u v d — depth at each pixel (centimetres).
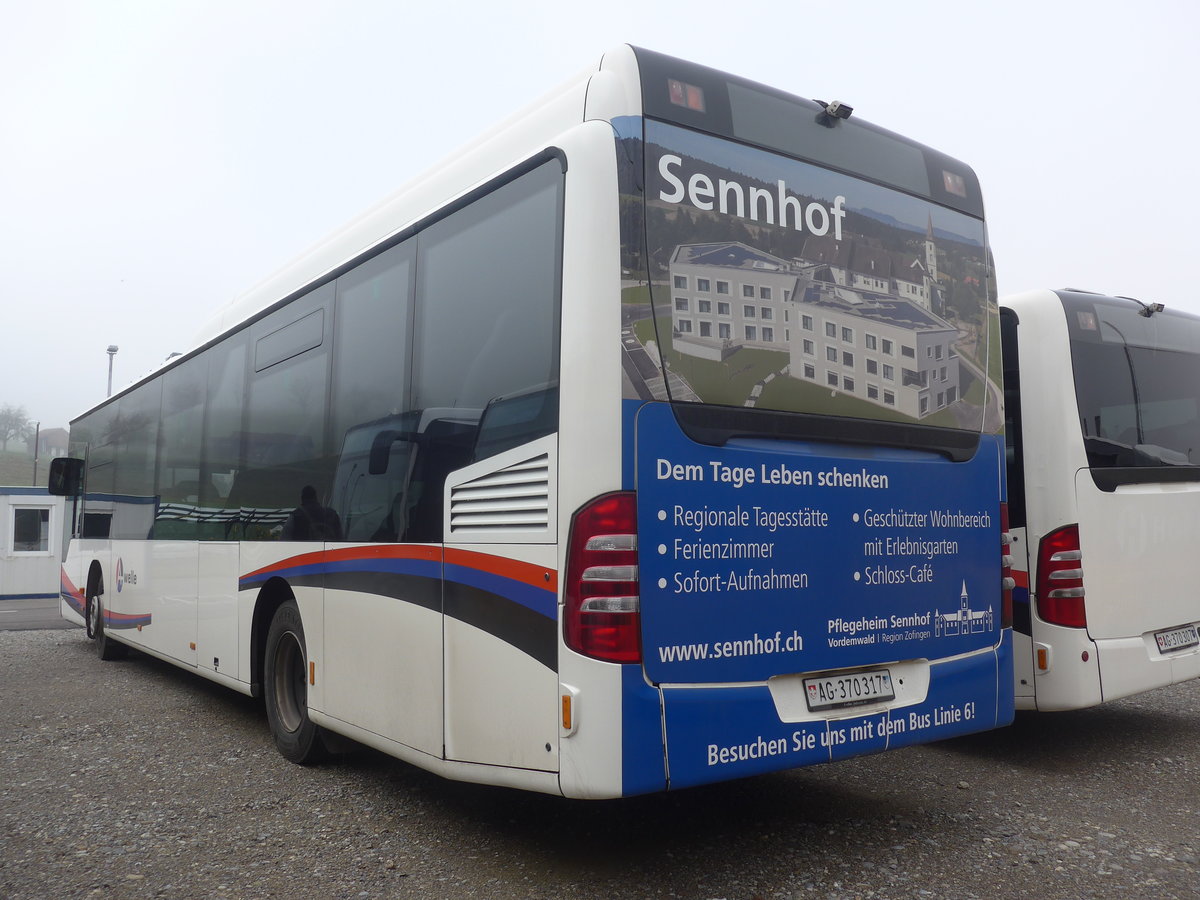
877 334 409
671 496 338
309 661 521
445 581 395
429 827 441
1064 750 585
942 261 443
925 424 424
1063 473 544
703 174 362
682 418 344
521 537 353
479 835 427
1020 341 567
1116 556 557
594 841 417
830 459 386
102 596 1016
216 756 585
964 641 431
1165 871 378
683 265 351
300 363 568
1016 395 566
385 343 470
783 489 369
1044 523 548
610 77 355
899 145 434
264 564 590
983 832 426
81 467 1162
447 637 392
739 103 378
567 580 330
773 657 361
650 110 353
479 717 371
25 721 700
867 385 402
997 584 449
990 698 437
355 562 471
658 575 333
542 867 385
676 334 346
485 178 411
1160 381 608
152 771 550
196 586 716
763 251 374
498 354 378
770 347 370
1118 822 441
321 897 359
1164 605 581
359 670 463
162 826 448
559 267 348
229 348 689
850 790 496
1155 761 556
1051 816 450
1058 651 539
